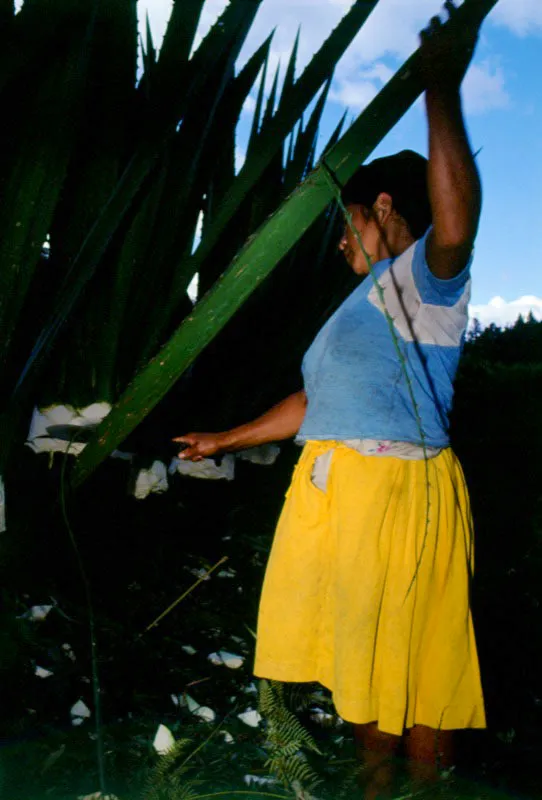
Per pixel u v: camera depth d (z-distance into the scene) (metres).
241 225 2.79
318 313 3.09
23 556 2.45
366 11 1.82
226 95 2.60
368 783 1.55
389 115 1.44
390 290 1.53
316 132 2.80
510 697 2.38
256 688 2.15
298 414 1.92
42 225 2.08
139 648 2.24
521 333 7.35
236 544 3.23
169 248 2.42
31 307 2.30
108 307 2.26
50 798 1.56
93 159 2.24
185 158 2.33
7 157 2.07
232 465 2.73
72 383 2.26
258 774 1.74
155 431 2.50
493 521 3.81
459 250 1.42
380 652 1.50
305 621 1.58
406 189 1.62
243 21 2.26
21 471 2.47
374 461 1.51
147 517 2.98
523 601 3.02
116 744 1.76
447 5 1.35
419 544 1.50
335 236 3.14
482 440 4.70
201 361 2.82
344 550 1.50
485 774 1.91
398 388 1.52
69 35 2.01
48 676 2.01
